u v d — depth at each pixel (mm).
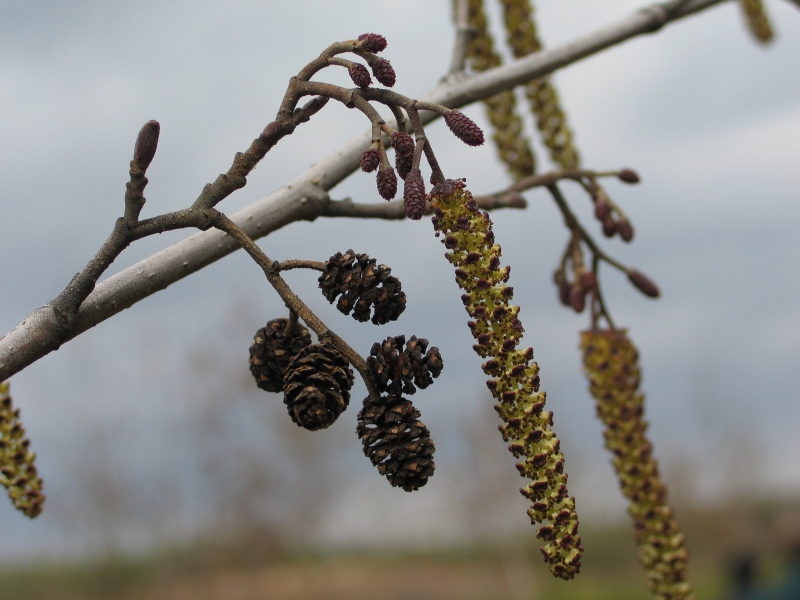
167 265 261
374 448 208
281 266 217
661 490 333
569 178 354
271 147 218
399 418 208
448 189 218
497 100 419
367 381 211
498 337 219
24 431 287
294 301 214
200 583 3059
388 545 3660
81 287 225
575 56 356
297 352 227
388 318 216
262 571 3180
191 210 218
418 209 204
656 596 332
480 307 218
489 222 220
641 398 338
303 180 294
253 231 284
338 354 211
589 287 344
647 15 366
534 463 220
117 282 253
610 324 343
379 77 215
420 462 206
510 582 2975
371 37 216
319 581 3264
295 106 220
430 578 3309
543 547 221
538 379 221
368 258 216
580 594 2805
